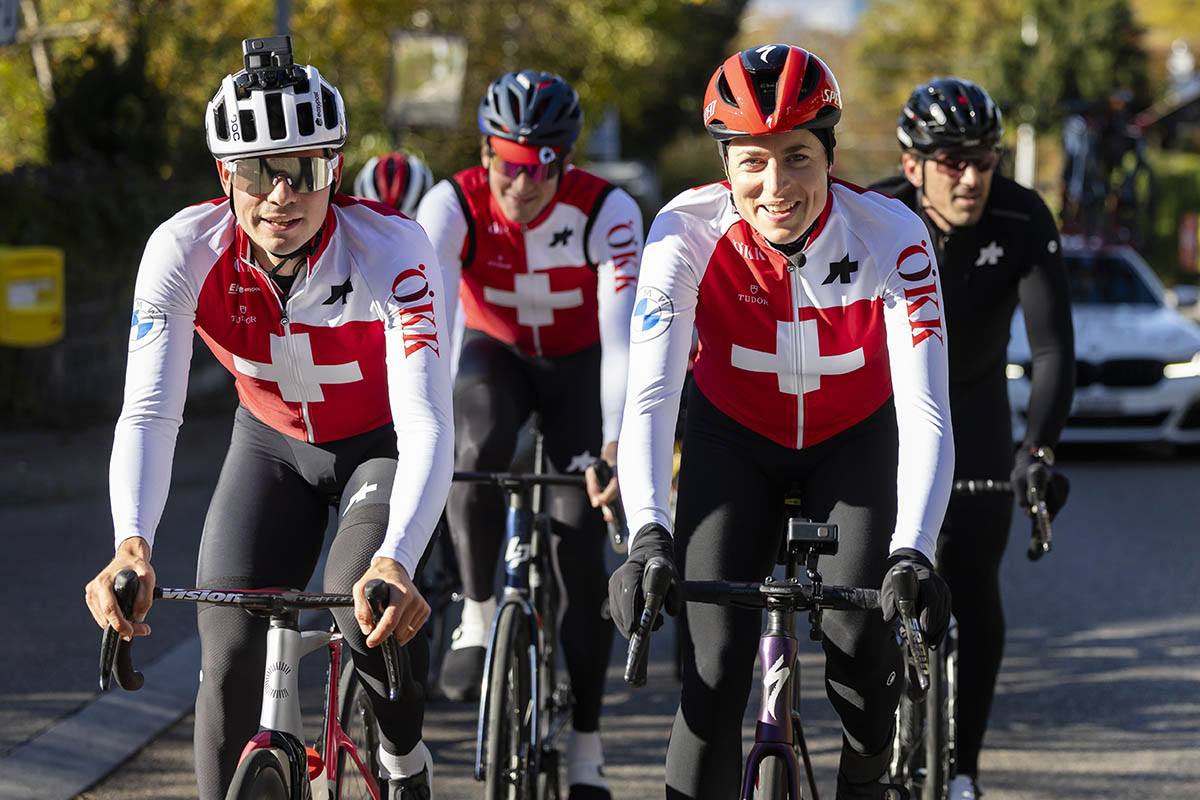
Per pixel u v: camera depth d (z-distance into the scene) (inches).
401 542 218.1
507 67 1665.8
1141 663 477.7
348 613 234.4
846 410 255.1
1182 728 408.2
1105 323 940.6
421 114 1090.7
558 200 351.6
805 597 210.7
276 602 214.4
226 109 222.1
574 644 333.4
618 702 437.1
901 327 241.8
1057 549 661.3
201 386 1088.8
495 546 346.9
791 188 228.2
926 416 235.5
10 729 374.9
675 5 1850.4
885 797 251.9
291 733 219.0
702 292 250.5
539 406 372.2
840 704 241.8
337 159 229.5
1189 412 908.0
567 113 339.0
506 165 338.6
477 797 350.3
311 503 261.6
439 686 433.7
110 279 944.3
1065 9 3006.9
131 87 1076.5
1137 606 555.5
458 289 354.9
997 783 362.6
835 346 248.8
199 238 239.8
